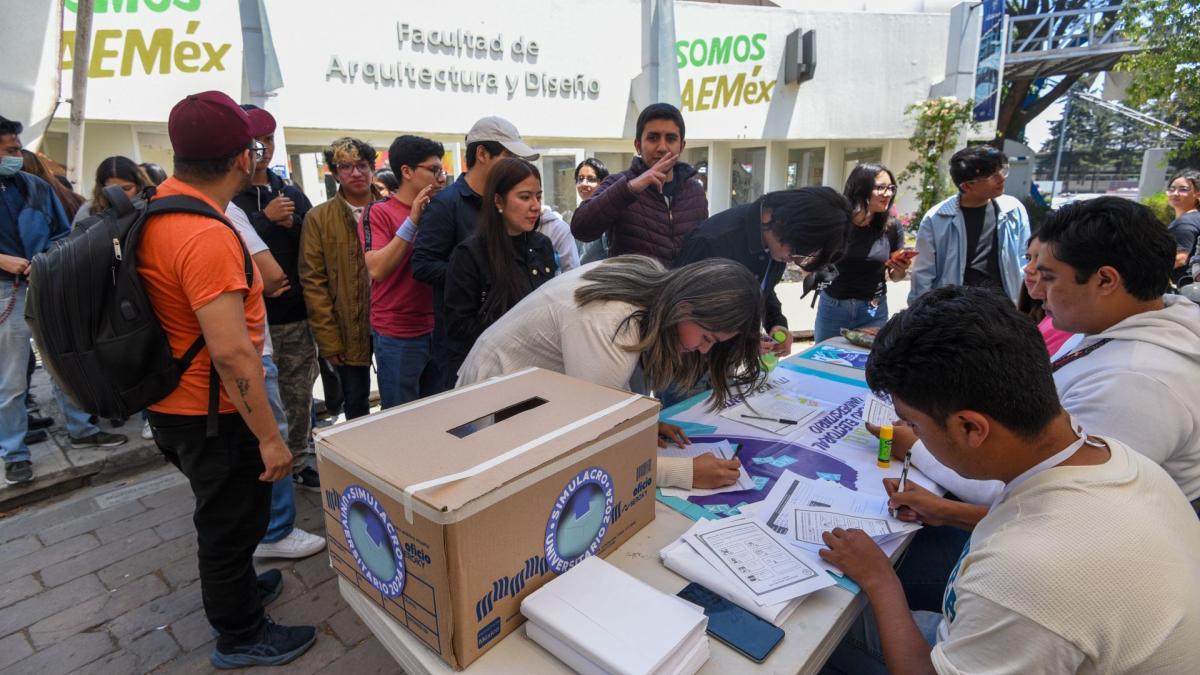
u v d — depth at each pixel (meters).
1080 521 0.75
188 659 1.88
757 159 8.97
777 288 5.55
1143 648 0.71
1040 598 0.72
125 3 4.55
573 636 0.84
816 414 1.80
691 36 7.54
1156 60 9.91
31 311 1.34
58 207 2.87
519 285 2.14
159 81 4.81
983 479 0.89
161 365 1.43
